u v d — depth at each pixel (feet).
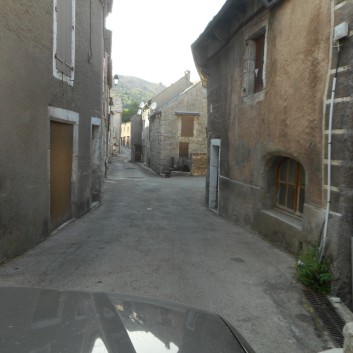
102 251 19.89
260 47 25.30
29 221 19.10
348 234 14.70
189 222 29.89
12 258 17.38
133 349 4.50
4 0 15.52
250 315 12.82
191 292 14.61
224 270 17.28
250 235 24.80
